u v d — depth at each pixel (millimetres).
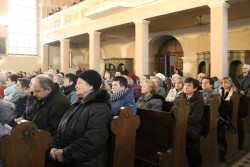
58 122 3021
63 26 15055
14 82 6246
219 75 7500
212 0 7664
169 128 3377
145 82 4594
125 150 2662
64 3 18922
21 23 18391
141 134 3814
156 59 14422
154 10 9438
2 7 17359
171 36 13508
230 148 4773
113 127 2523
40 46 18781
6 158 1875
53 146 2713
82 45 18672
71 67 18531
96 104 2561
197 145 3896
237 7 8734
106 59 15141
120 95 3873
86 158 2455
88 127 2482
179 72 10414
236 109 4965
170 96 5895
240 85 6836
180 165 3406
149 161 3264
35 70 18516
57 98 3098
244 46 10414
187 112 3438
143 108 4230
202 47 11789
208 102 4273
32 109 3396
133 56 14961
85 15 12336
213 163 4191
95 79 2645
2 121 2209
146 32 10047
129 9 10445
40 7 18562
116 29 12359
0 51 17391
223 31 7469
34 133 1985
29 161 1973
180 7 8586
